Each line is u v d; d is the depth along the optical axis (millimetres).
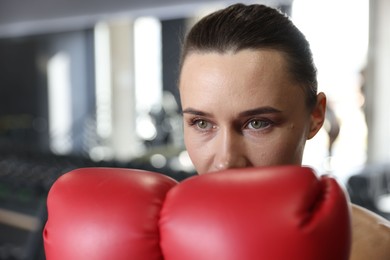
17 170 4266
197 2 4664
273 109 609
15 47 7109
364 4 4246
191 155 660
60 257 528
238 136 622
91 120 7074
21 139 6984
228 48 603
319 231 464
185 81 643
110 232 511
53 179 3904
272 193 475
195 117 634
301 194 474
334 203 489
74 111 7117
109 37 6727
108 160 4016
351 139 4496
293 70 629
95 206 526
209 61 610
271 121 618
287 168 507
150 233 509
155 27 6215
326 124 4020
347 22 4312
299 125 654
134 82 6594
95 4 5441
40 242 2189
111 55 6742
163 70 6160
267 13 647
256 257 456
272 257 455
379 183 3344
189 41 646
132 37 6531
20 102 7188
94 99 7055
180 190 511
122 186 540
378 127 4188
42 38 7020
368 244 775
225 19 629
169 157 5238
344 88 4426
